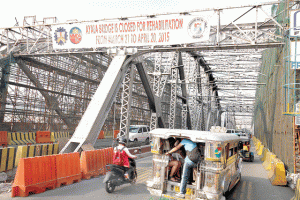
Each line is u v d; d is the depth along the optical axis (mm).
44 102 25953
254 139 40906
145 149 17234
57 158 7461
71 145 12258
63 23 15547
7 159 9320
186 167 5656
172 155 6570
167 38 13727
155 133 6172
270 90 20953
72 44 15391
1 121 20766
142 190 7441
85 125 12523
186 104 29797
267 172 12102
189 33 13453
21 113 22828
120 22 14445
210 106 46094
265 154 16484
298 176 8625
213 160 5430
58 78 27953
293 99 10078
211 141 5492
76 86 30359
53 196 6391
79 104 30609
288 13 11227
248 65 33750
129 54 14703
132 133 22234
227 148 6371
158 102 22250
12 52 19719
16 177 6430
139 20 14141
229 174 6836
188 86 37844
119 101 38719
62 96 28125
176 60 24094
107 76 14133
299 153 9641
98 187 7566
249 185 9000
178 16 13586
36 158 6750
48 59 25016
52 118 26641
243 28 15891
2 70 19844
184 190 5695
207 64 34781
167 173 6117
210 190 5441
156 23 13883
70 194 6645
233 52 29250
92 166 9023
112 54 14961
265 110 26141
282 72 13172
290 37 10438
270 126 20141
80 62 29734
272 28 15633
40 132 22156
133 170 7461
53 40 15727
